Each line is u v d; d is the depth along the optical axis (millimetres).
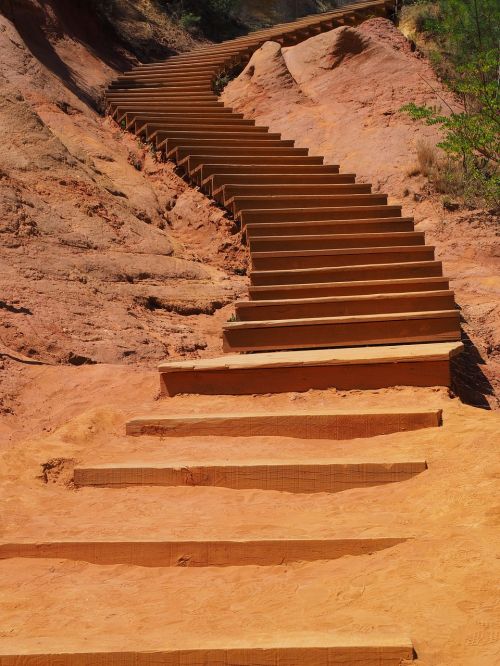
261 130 16656
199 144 15789
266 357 7723
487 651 3535
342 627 3803
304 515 5113
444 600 3914
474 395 8391
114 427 6684
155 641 3762
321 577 4359
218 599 4234
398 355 7125
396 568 4270
